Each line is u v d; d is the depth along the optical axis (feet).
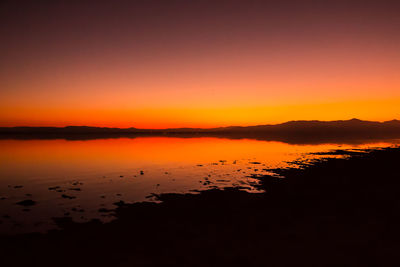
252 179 58.90
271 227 31.19
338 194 45.37
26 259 23.81
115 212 36.86
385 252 24.97
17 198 43.83
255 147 149.69
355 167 71.72
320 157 95.66
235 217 34.71
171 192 48.06
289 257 24.11
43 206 39.47
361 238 27.99
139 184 54.90
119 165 81.46
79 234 29.27
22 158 96.68
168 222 33.04
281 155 106.11
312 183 53.83
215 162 87.71
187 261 23.53
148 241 27.63
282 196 44.52
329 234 29.07
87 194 46.78
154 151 126.72
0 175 64.49
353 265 22.75
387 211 36.47
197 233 29.63
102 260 23.73
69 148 140.56
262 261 23.41
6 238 28.09
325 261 23.39
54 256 24.39
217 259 23.82
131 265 22.93
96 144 173.27
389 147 132.67
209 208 38.50
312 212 36.32
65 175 64.95
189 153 117.70
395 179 56.70
